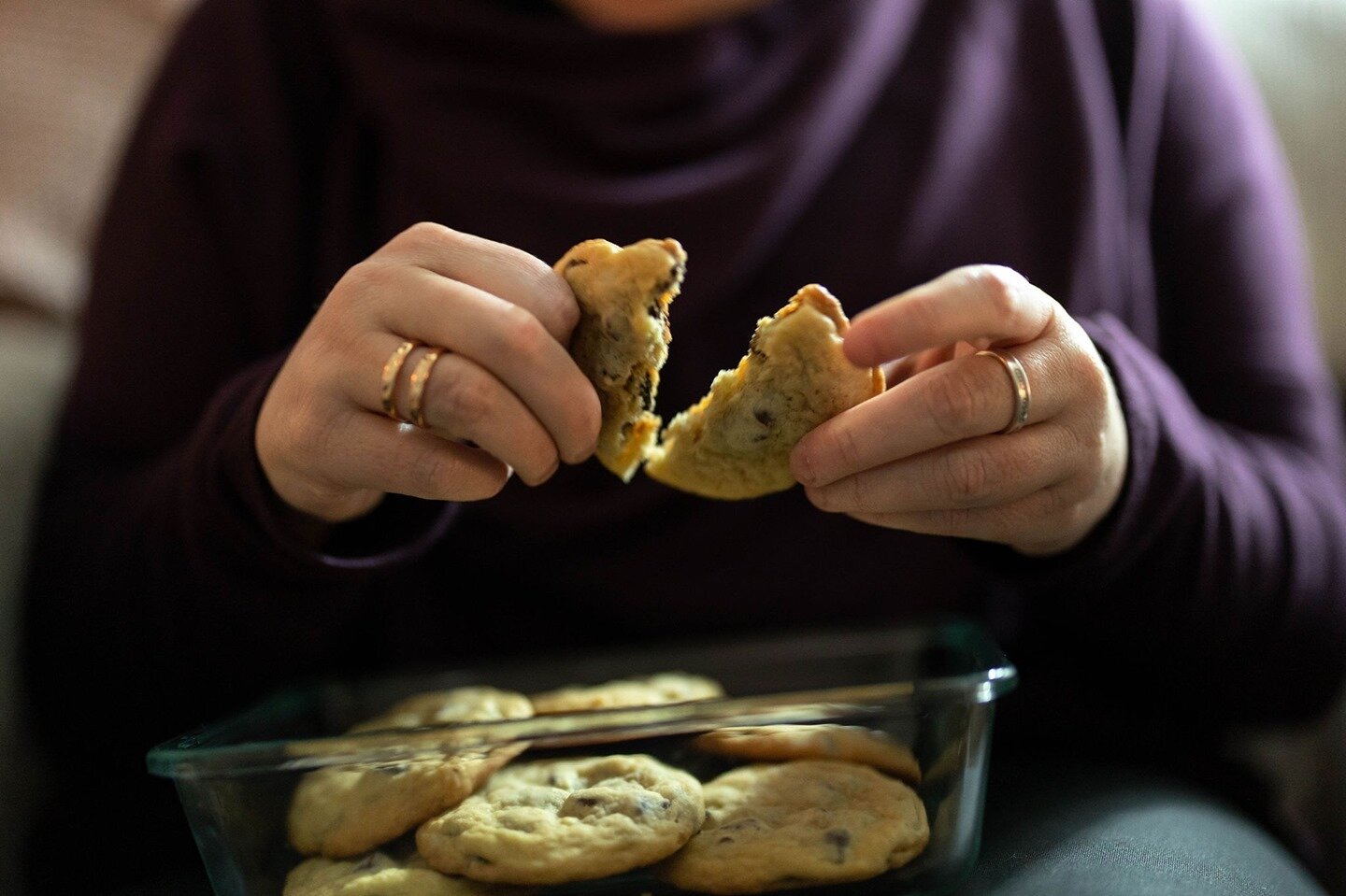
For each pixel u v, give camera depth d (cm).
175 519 51
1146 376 50
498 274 40
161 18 87
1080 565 48
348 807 39
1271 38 81
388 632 61
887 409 40
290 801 40
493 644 61
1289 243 63
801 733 41
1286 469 57
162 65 66
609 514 58
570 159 59
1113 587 52
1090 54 62
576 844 38
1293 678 56
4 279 71
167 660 55
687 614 59
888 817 39
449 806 39
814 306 40
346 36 62
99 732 58
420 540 50
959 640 48
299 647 54
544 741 39
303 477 44
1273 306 60
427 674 52
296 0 63
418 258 41
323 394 40
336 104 63
